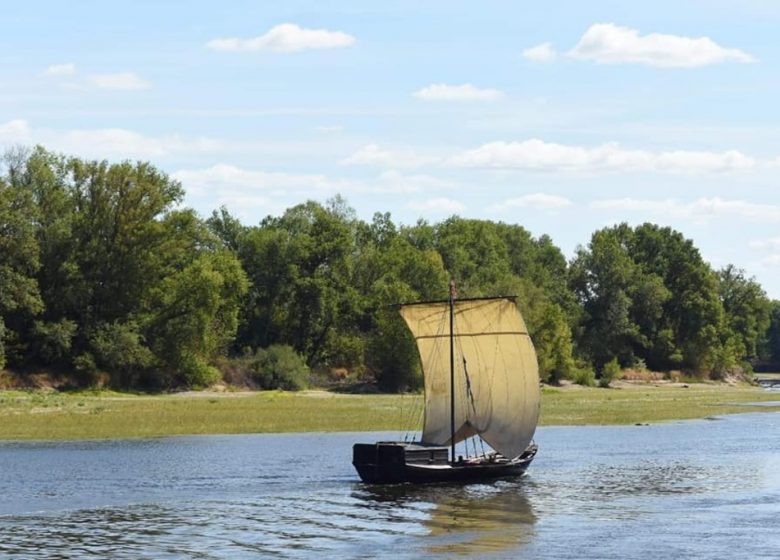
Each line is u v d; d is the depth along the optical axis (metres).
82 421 101.00
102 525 51.72
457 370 71.94
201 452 79.81
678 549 47.06
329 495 61.03
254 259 185.75
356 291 189.38
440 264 188.88
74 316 149.88
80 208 154.00
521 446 70.62
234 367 162.50
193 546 47.38
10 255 142.88
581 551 46.78
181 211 157.75
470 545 47.84
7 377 139.00
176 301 152.25
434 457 66.94
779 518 54.75
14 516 53.88
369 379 177.25
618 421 116.88
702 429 107.94
